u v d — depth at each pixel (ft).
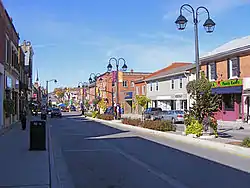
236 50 107.86
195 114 64.18
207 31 63.46
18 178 29.66
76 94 424.05
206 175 30.96
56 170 34.27
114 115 139.44
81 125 110.93
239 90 106.93
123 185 27.53
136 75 253.65
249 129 85.15
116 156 43.34
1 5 84.07
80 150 49.52
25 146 52.26
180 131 78.23
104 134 75.87
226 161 38.37
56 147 53.31
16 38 123.65
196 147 51.16
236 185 27.04
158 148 50.42
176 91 161.48
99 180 29.63
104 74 276.41
